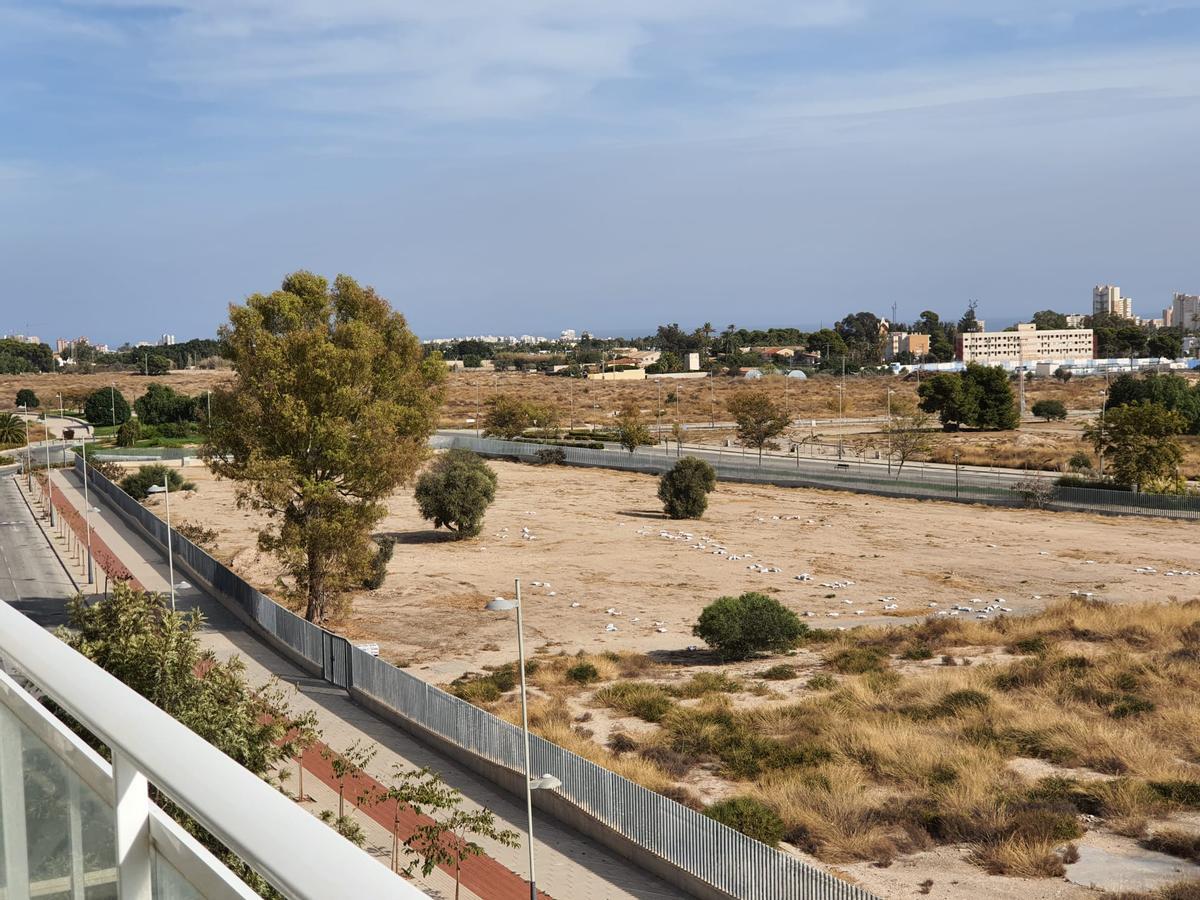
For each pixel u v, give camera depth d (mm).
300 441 44625
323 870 1108
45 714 1896
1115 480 82312
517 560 62438
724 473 98062
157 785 1414
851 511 79812
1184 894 21156
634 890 22922
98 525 73375
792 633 42219
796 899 20531
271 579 58219
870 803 26781
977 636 43062
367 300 46969
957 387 133875
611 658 41594
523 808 27422
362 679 36000
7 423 128750
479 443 118688
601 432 138250
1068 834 24547
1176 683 35594
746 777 29016
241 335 44906
